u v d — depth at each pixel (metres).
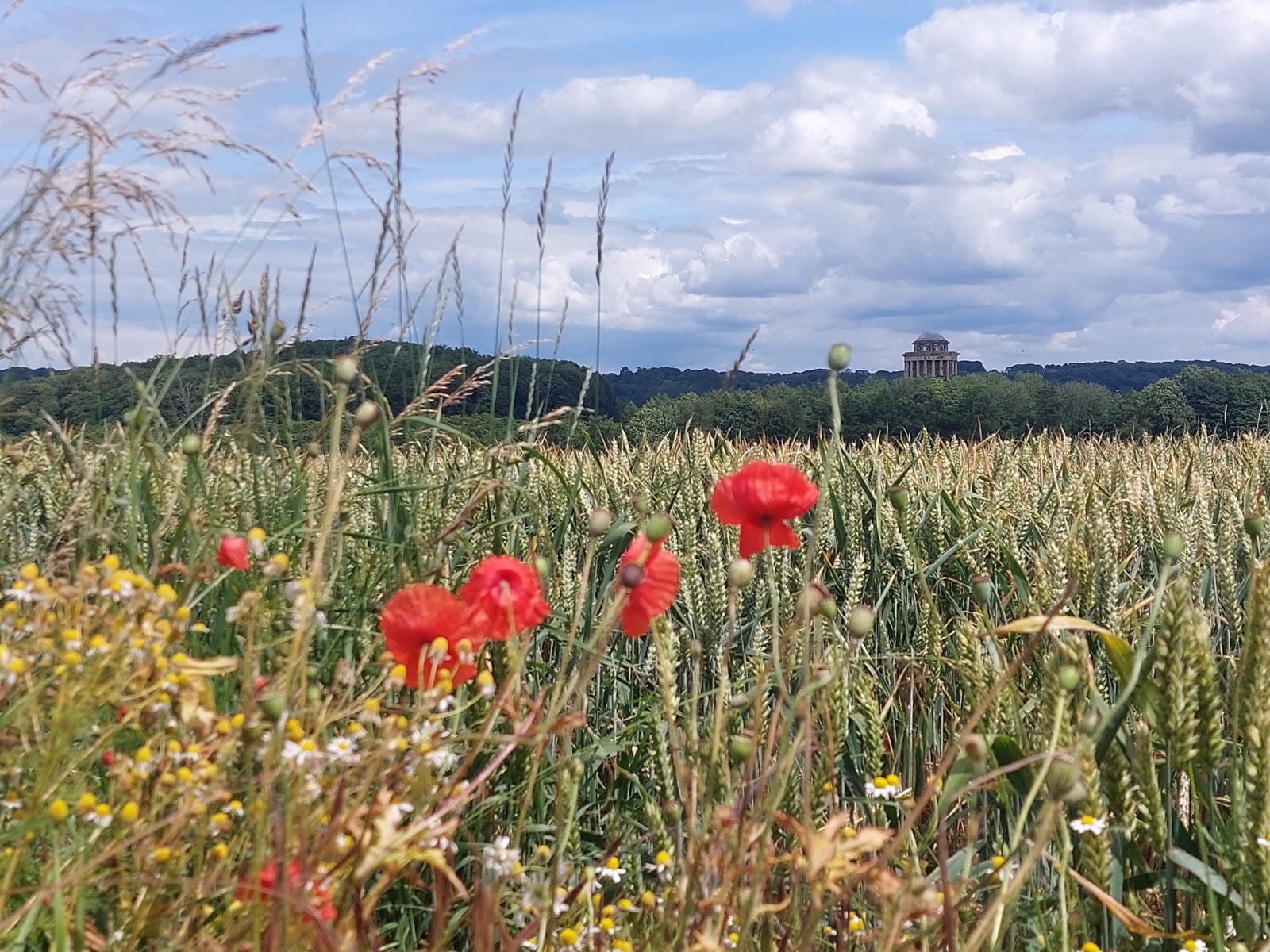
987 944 1.92
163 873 1.67
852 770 2.95
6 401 3.66
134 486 3.08
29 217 3.46
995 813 2.87
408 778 1.74
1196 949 2.09
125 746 2.03
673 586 2.12
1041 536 4.55
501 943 1.80
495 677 2.49
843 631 3.11
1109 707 2.52
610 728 3.55
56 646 1.88
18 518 3.72
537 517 3.93
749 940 1.65
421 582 3.04
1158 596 2.25
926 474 6.39
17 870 1.71
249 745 1.72
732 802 1.91
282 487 3.53
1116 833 2.22
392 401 4.09
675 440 6.18
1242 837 2.04
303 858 1.44
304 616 1.80
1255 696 2.12
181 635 2.01
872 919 2.34
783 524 2.26
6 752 1.78
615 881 2.26
